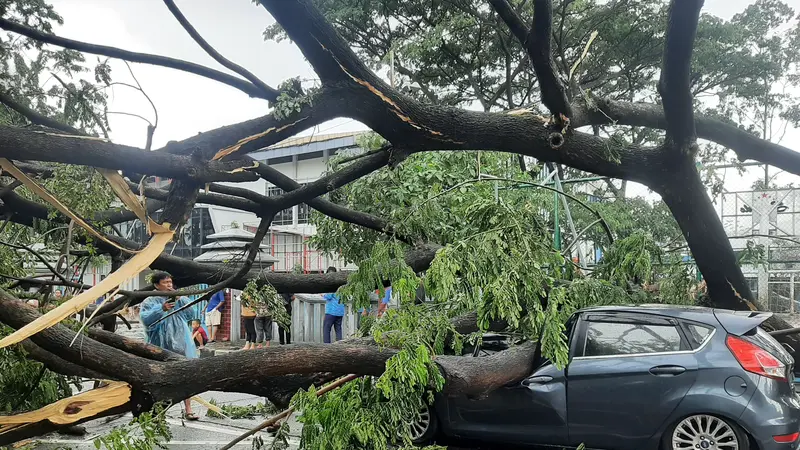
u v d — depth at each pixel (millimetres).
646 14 14820
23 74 4539
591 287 5504
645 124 5852
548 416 4977
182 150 3576
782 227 10844
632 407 4707
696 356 4617
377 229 6004
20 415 3014
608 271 6109
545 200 9797
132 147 3189
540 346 4973
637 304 5281
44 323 2805
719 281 6012
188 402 6902
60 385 4730
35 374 4262
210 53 3842
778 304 10562
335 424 3531
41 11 4480
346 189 6938
